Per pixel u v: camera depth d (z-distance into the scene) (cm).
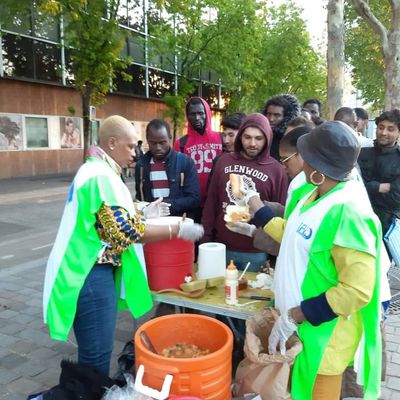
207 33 1661
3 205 995
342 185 168
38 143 1655
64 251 201
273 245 238
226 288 228
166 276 243
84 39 1158
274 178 281
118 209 197
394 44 738
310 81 2350
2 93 1495
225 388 180
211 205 301
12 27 1423
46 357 313
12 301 421
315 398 181
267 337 195
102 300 207
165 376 170
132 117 1995
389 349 328
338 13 683
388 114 380
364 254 156
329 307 160
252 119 279
